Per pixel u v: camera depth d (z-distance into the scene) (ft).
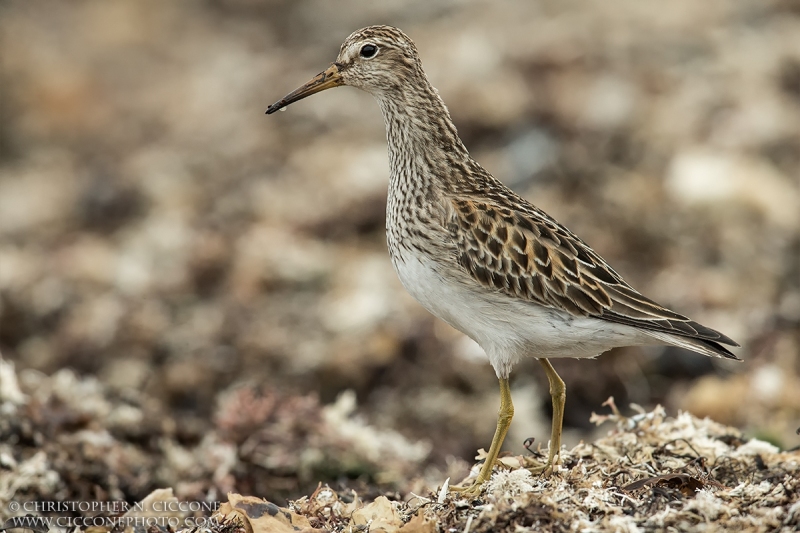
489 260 26.81
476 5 73.67
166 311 49.24
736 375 42.57
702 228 50.55
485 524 22.44
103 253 55.47
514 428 40.16
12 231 60.03
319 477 34.55
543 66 61.00
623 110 56.75
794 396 40.75
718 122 57.06
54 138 72.69
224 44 82.53
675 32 65.72
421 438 40.27
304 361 44.60
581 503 23.09
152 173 62.95
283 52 76.43
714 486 24.34
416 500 25.29
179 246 53.78
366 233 53.47
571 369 42.57
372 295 47.29
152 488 33.71
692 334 26.30
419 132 28.19
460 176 28.12
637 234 50.29
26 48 80.94
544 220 27.73
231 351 45.98
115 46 83.56
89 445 34.04
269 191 57.62
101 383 42.96
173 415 40.73
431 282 27.53
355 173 56.34
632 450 27.12
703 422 29.89
